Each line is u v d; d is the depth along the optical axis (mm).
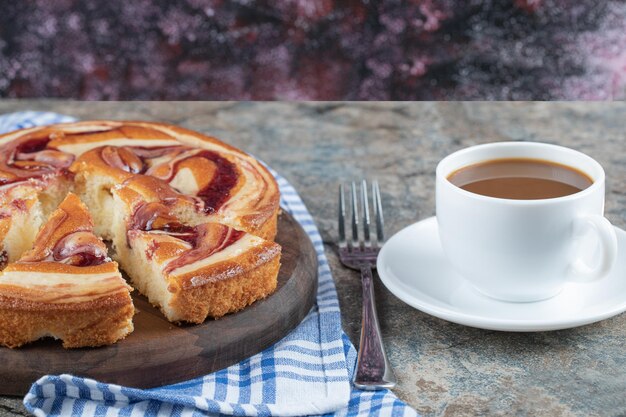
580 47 3455
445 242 1257
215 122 2145
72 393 1090
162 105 2244
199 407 1066
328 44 3467
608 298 1207
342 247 1504
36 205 1494
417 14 3406
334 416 1063
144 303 1305
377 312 1305
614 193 1717
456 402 1088
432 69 3504
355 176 1846
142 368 1144
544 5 3389
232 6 3408
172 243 1292
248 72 3512
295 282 1321
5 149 1609
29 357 1129
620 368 1150
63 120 2012
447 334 1240
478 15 3422
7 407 1111
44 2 3383
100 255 1261
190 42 3453
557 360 1172
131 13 3410
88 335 1147
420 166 1889
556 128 2066
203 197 1454
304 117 2188
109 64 3486
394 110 2221
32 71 3492
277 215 1536
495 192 1235
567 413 1062
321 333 1252
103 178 1532
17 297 1134
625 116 2131
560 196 1216
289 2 3396
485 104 2240
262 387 1131
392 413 1036
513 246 1177
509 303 1248
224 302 1233
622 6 3383
